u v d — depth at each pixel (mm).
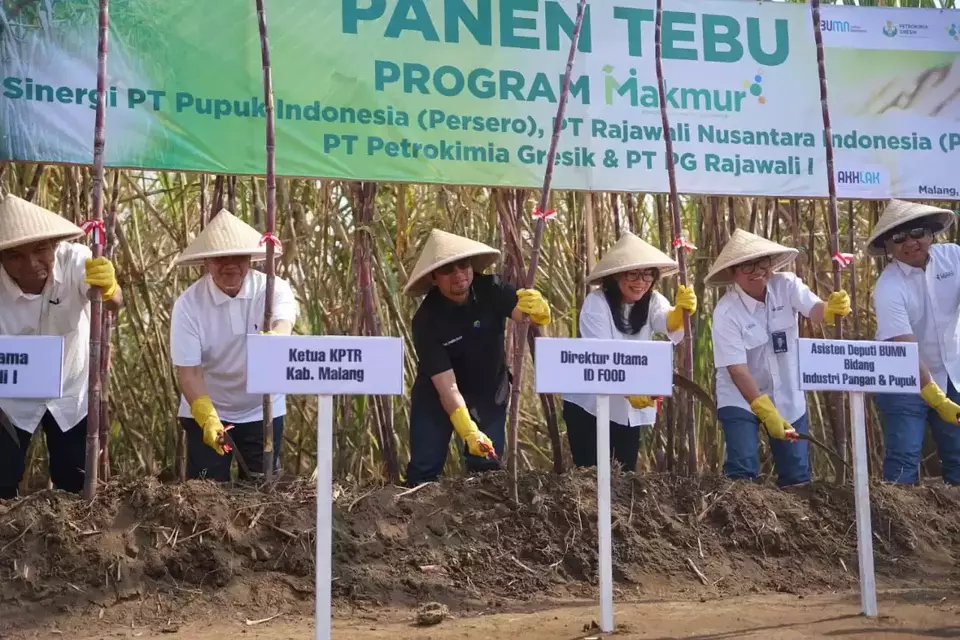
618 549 3838
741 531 4043
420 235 6152
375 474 5910
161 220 6020
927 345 5082
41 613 3213
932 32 5578
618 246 4621
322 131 4777
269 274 3945
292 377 2789
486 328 4453
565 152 5074
